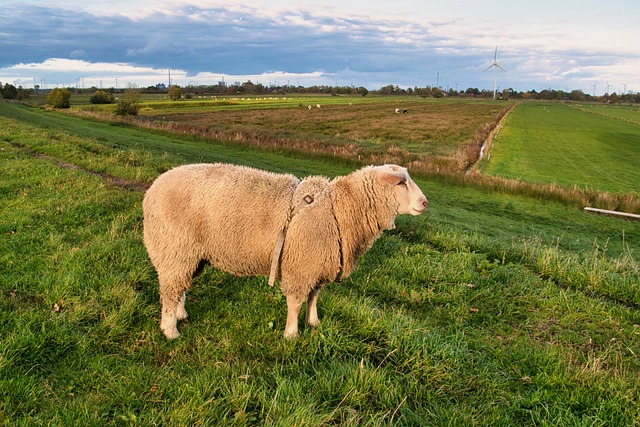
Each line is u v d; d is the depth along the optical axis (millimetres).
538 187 20609
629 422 3797
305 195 4625
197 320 5090
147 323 4832
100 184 10273
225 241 4594
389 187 4855
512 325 5699
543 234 13617
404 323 4973
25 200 8906
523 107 125688
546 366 4500
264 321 5039
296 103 110250
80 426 3273
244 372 4047
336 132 48719
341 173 22656
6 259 6031
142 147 21812
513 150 39969
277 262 4492
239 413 3488
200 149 26219
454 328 5449
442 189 20891
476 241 8812
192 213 4559
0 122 24516
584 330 5605
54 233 7137
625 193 21781
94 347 4352
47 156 14852
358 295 6109
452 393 4125
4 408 3355
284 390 3729
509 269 7363
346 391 3869
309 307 5027
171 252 4598
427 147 38156
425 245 8375
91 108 70500
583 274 7172
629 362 4871
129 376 3906
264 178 4754
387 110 90188
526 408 4027
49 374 3902
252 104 101312
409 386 4074
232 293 5820
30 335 4082
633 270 7812
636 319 5883
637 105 177250
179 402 3619
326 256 4578
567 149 41250
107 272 5723
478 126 59375
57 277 5383
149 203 4707
